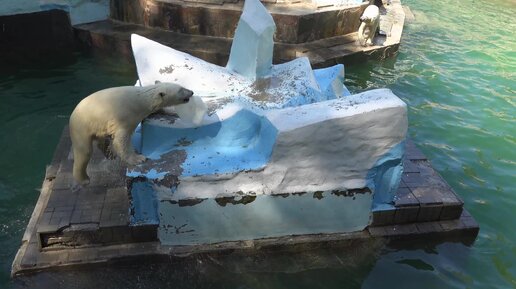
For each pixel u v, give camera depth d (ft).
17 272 13.99
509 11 49.42
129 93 14.08
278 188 14.71
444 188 17.06
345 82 30.66
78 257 14.38
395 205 16.03
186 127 15.05
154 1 32.42
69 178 16.38
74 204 15.16
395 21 40.27
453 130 25.57
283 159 14.33
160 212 14.43
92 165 16.92
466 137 24.91
